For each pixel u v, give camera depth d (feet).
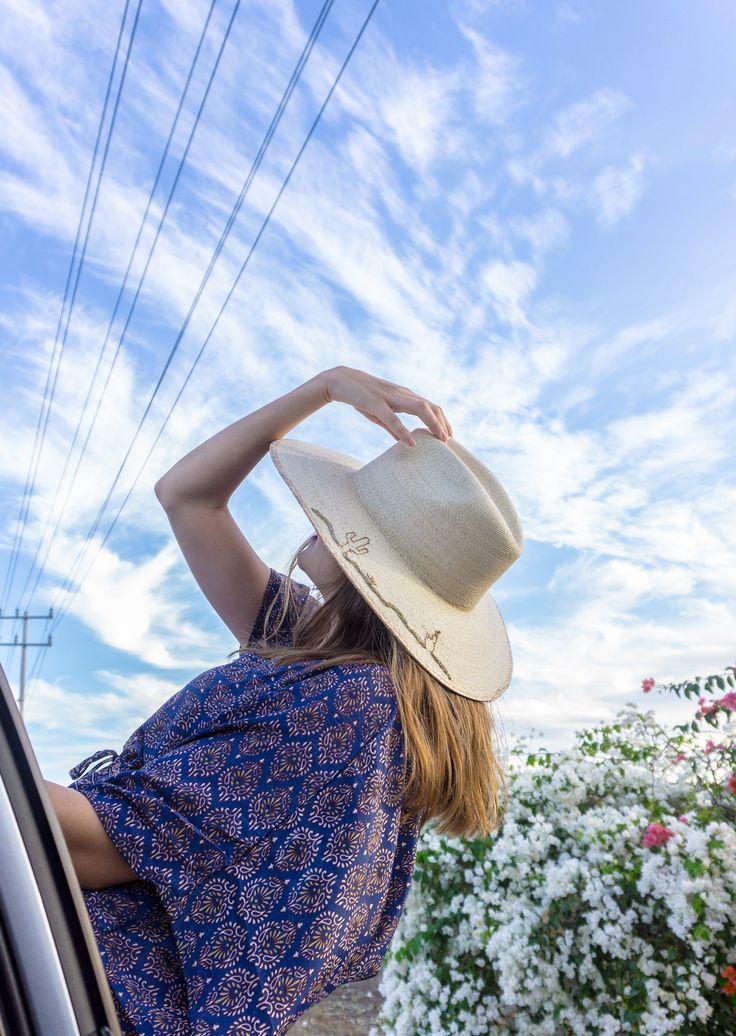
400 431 5.01
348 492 5.05
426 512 4.79
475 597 4.88
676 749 12.70
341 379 5.18
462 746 4.28
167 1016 3.12
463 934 11.71
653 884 10.34
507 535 4.86
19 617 86.33
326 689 3.75
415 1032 11.79
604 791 12.48
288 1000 3.13
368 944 3.95
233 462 5.24
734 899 9.96
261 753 3.54
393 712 3.84
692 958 10.01
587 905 10.85
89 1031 1.93
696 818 11.29
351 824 3.45
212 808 3.39
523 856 11.38
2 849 1.98
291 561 4.92
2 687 2.15
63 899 2.02
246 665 4.18
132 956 3.24
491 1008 11.25
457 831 4.43
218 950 3.19
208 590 5.42
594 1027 10.28
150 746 4.09
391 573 4.59
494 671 4.80
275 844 3.37
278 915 3.25
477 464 5.90
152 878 3.26
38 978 1.91
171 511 5.36
